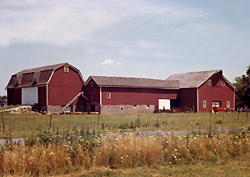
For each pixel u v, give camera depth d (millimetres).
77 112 57875
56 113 58344
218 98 68500
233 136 17938
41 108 60031
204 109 66062
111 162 14391
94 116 47375
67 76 61438
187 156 15477
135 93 63562
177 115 49625
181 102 68438
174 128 29000
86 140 15031
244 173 12523
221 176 12180
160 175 12695
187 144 16328
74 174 13055
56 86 60000
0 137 23016
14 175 12422
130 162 14531
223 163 14688
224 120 38031
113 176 12484
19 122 35688
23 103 66188
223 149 16125
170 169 13750
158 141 16562
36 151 13867
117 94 61406
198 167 14008
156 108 66000
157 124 31609
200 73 70188
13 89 70250
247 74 81250
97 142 15047
